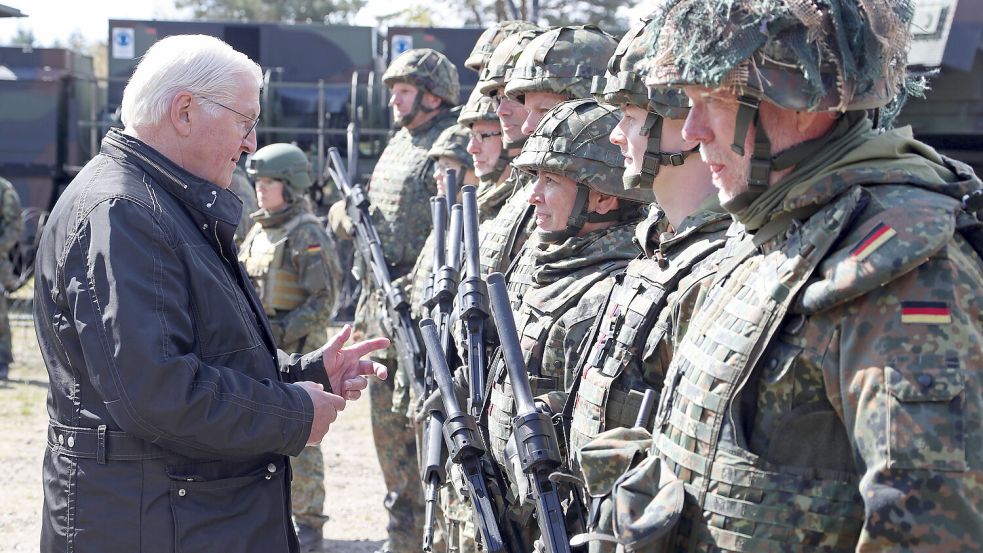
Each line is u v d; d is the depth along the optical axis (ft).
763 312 5.53
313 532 18.34
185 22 45.11
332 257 19.56
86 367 8.15
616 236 9.39
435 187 18.51
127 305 7.80
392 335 14.69
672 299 7.62
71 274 8.01
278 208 19.21
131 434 8.10
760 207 5.81
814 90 5.35
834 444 5.42
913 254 5.01
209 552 8.27
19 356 34.22
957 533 4.84
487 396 9.46
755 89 5.46
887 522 4.92
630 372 7.85
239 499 8.47
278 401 8.32
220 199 8.66
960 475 4.86
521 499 8.09
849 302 5.26
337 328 36.99
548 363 9.09
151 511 8.14
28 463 22.63
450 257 10.73
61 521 8.29
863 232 5.23
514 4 51.19
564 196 9.52
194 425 7.89
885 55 5.52
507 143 12.34
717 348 5.73
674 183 7.95
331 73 44.88
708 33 5.51
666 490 5.82
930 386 4.92
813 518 5.39
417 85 18.75
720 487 5.60
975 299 5.10
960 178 5.57
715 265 7.27
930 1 24.77
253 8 98.99
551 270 9.52
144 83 8.51
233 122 8.69
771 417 5.51
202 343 8.34
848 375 5.19
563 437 8.59
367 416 28.35
